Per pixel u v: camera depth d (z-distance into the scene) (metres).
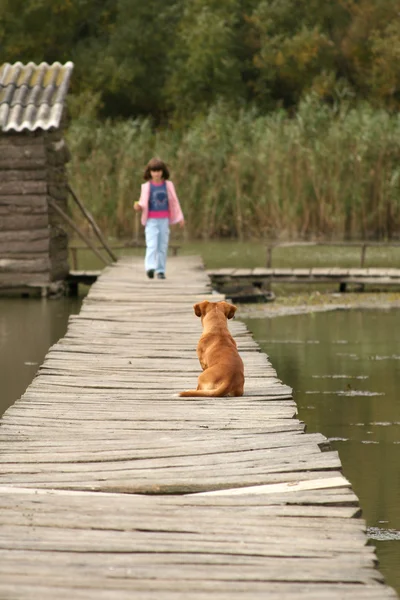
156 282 18.03
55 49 54.59
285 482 5.95
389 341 15.96
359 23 52.19
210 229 36.19
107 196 36.00
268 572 4.54
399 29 50.62
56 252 21.64
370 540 6.70
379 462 8.75
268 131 36.19
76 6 53.41
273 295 21.94
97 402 8.35
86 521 5.22
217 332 8.82
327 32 54.09
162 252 18.42
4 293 22.20
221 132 38.16
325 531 5.07
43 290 20.75
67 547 4.84
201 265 21.67
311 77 52.88
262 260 28.70
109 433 7.22
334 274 22.05
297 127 35.88
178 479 6.00
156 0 54.84
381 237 34.84
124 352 10.94
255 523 5.20
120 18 54.66
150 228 18.30
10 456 6.55
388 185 34.38
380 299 21.67
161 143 37.28
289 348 15.33
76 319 13.52
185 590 4.34
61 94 21.02
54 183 21.67
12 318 17.98
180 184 36.06
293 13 54.69
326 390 11.99
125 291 16.69
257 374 9.51
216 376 8.53
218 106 49.31
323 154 34.47
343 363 13.92
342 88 50.88
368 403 11.24
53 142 21.78
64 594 4.27
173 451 6.67
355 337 16.42
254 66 54.38
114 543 4.90
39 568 4.57
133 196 35.91
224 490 5.79
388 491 7.88
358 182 34.44
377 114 37.16
